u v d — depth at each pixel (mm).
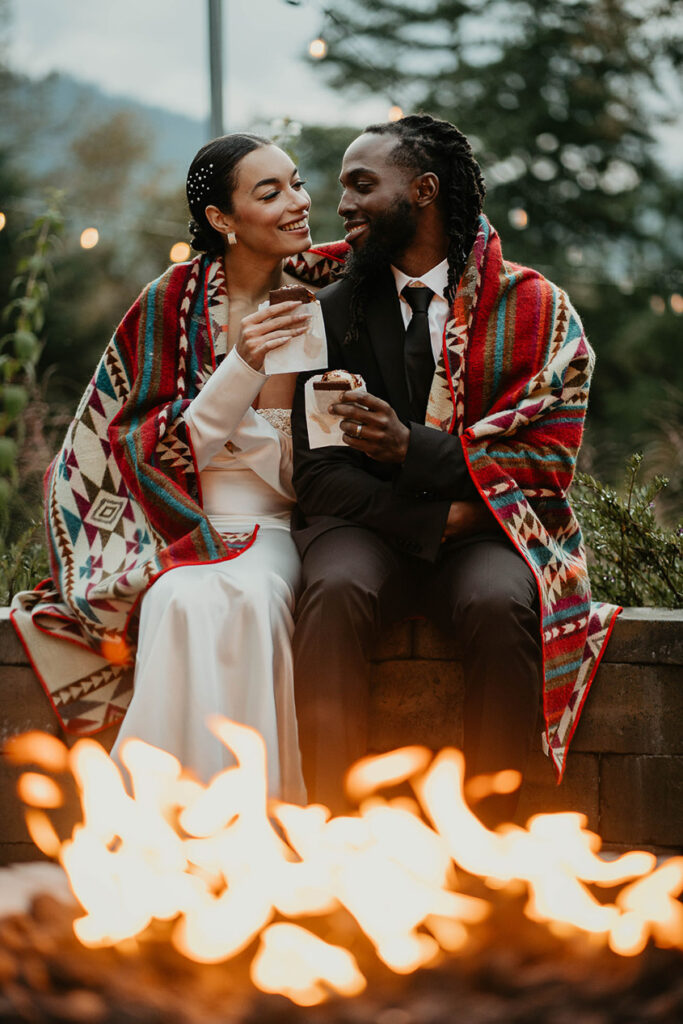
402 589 2988
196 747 2750
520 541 2943
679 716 3064
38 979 1896
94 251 16703
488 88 18109
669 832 3066
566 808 3078
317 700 2691
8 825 3148
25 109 21188
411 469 2918
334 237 16828
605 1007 1840
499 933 2049
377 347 3127
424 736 3100
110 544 3209
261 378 3020
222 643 2809
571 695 2986
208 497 3213
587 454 6934
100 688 3143
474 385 3113
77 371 15508
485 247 3201
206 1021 1826
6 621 3150
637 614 3150
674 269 17750
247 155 3232
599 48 18188
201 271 3332
